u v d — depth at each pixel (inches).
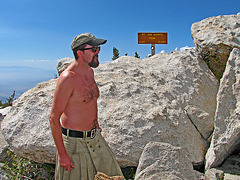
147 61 223.1
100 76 179.5
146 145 130.5
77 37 84.4
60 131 79.1
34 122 140.7
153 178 116.2
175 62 202.8
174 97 168.6
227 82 154.3
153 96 162.4
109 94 159.9
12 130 139.4
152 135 137.6
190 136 151.1
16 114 149.6
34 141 131.2
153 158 124.9
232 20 206.7
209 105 175.8
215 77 199.8
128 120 141.8
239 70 157.0
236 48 168.9
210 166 138.6
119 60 243.1
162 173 118.7
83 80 84.4
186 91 176.9
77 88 81.7
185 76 187.3
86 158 86.7
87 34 85.3
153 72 188.1
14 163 145.5
